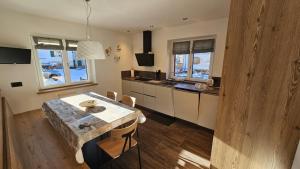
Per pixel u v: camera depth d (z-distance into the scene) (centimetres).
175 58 390
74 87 349
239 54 113
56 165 163
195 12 250
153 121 329
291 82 92
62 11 249
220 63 297
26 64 277
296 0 85
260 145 112
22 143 203
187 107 304
